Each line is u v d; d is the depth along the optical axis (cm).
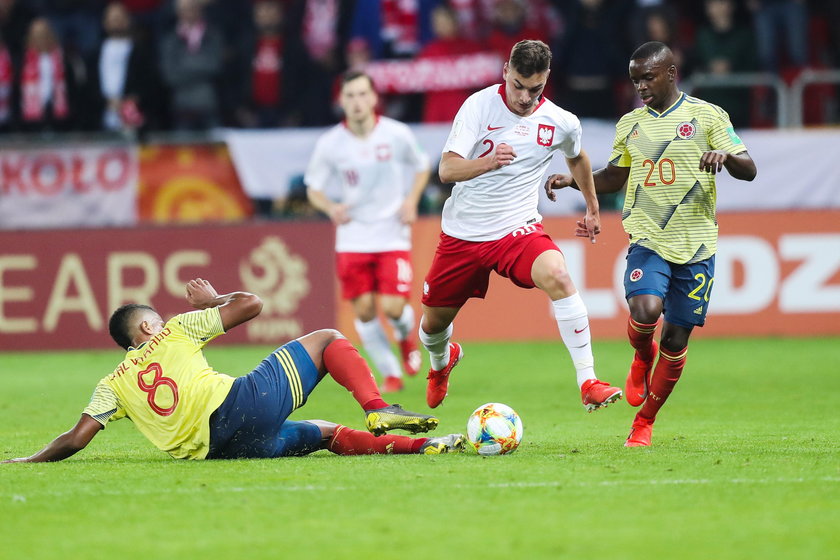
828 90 5794
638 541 1571
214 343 5359
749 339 5303
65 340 5319
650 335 2502
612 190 2619
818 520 1684
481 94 2531
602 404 2400
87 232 5322
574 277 5359
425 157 3938
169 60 5756
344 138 3884
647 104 2512
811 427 2819
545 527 1653
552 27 5944
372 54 5875
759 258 5381
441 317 2708
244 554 1541
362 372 2278
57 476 2086
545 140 2530
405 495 1873
